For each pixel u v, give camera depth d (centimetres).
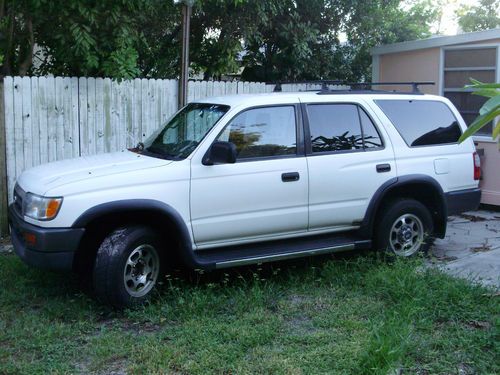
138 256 534
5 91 746
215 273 630
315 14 1143
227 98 620
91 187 512
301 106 614
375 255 650
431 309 520
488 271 636
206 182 550
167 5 920
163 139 620
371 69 1283
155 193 528
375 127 652
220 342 468
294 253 591
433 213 693
